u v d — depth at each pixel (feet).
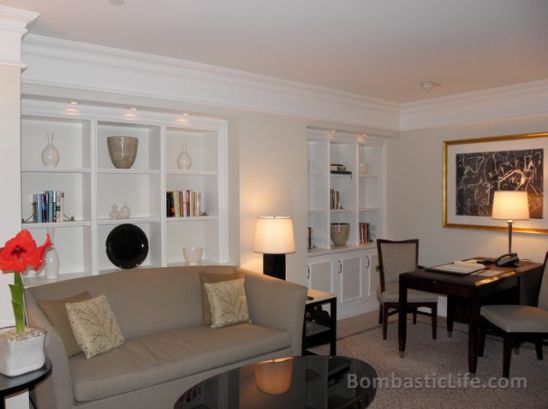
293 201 14.78
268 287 11.56
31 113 10.79
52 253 11.25
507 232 15.51
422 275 12.56
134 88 11.44
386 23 9.30
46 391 8.25
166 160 13.67
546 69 12.70
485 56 11.52
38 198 11.17
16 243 7.24
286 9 8.57
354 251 17.33
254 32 9.80
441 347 13.84
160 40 10.30
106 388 8.13
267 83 13.69
